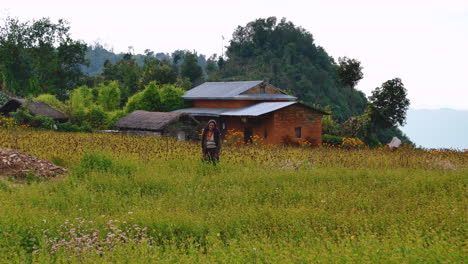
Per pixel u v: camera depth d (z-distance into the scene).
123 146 21.27
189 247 7.12
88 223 8.34
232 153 19.62
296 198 10.93
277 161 17.81
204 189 11.77
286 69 148.88
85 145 20.75
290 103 35.91
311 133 37.69
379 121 49.97
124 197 11.13
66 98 74.50
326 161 18.31
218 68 163.38
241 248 6.64
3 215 8.23
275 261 5.91
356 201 9.98
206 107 45.31
